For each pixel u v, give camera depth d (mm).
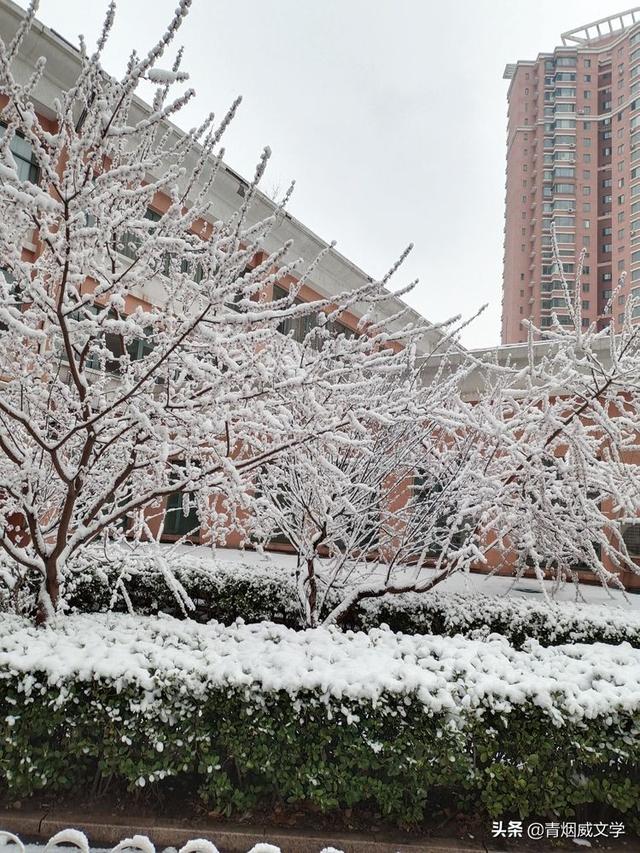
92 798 3432
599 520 7594
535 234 59781
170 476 6098
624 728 3402
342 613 6723
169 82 2676
